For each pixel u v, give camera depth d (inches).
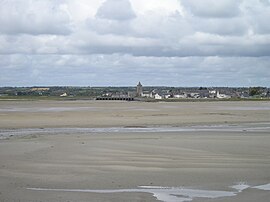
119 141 1031.0
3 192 525.7
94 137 1139.9
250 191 539.5
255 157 790.5
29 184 569.3
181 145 953.5
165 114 2204.7
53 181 587.5
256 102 4761.3
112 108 2883.9
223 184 575.5
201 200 499.5
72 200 492.1
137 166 695.1
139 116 2043.6
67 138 1110.4
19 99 5369.1
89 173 640.4
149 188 552.7
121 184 571.8
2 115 2055.9
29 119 1831.9
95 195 515.5
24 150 858.1
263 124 1648.6
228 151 864.9
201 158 776.3
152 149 887.7
